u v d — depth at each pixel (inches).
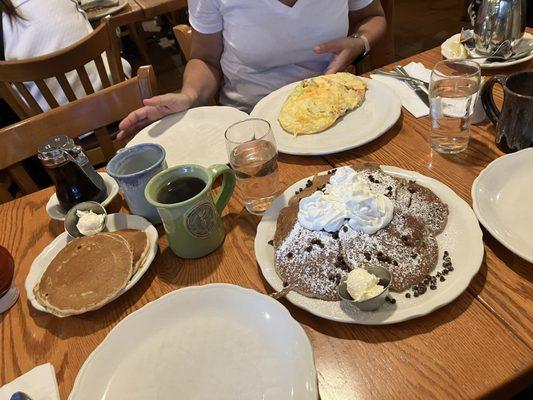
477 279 26.4
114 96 49.0
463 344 23.3
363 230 28.0
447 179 34.1
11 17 65.1
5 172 46.6
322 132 42.0
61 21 68.4
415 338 24.1
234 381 23.5
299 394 21.6
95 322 28.8
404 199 30.3
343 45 53.9
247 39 55.2
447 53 49.0
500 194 31.0
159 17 159.0
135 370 24.8
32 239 36.6
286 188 36.7
